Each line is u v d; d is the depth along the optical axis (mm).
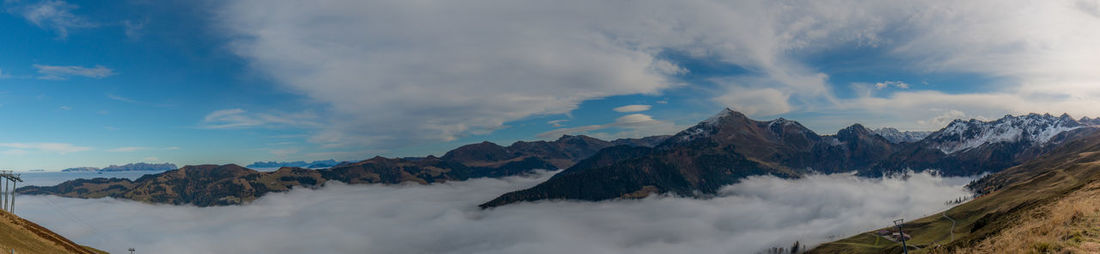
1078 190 79875
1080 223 41969
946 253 65250
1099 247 34062
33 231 87250
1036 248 38594
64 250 86062
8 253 64250
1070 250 35062
